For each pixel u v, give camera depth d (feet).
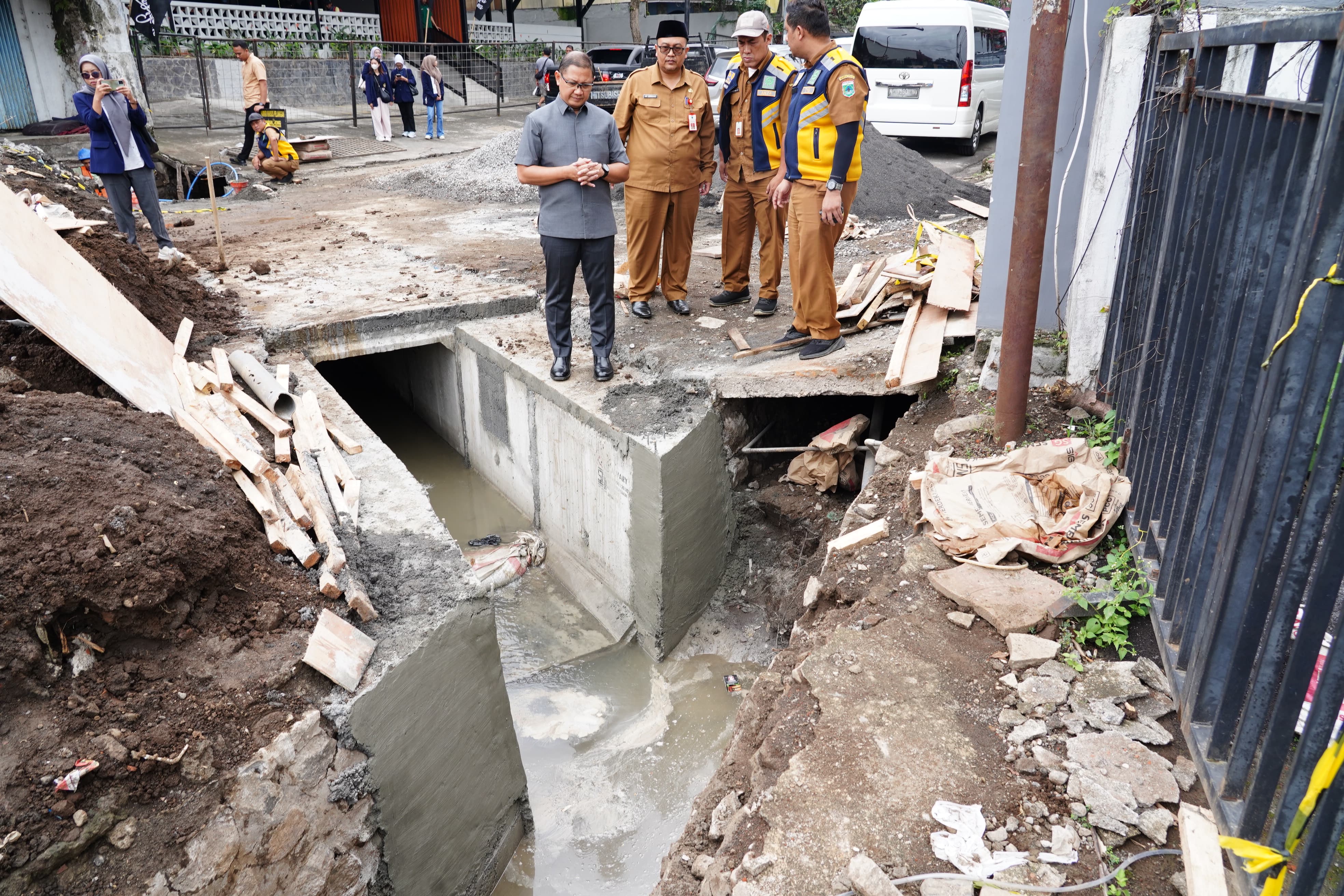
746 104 20.03
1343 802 5.61
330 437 16.92
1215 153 9.20
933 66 40.83
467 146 55.26
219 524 11.94
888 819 8.22
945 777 8.64
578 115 17.02
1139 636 10.32
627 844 14.52
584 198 17.44
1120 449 12.44
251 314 22.06
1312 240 6.24
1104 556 11.57
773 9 98.02
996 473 13.01
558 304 18.61
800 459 19.45
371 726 11.09
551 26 95.96
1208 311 9.18
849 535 13.41
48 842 8.73
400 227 33.35
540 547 21.84
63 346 14.08
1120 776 8.38
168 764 9.59
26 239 14.67
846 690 9.85
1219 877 7.00
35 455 11.68
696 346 20.43
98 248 19.16
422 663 11.88
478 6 84.84
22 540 10.09
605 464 18.22
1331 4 11.57
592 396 18.81
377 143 54.70
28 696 9.59
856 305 20.16
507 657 18.76
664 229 21.86
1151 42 12.19
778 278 21.31
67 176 35.37
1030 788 8.45
